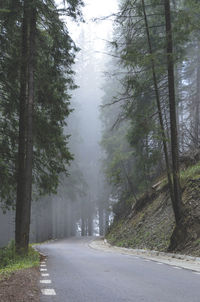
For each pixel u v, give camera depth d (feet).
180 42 57.72
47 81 56.85
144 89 61.05
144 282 25.40
